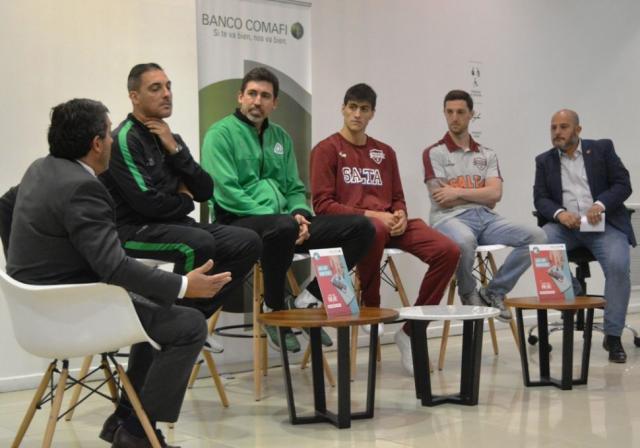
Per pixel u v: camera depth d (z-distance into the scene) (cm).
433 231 411
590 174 470
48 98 386
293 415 303
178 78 421
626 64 658
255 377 351
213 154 376
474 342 327
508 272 446
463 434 282
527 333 552
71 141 237
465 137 468
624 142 658
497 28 579
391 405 333
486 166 469
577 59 627
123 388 255
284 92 471
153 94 329
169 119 419
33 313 224
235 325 425
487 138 575
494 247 437
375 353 310
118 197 329
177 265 320
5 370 377
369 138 436
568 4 620
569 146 477
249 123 387
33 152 382
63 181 229
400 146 528
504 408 324
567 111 474
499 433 283
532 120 600
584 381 373
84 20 395
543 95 606
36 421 315
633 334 502
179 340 237
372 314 300
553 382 369
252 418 315
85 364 315
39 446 277
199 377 409
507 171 586
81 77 394
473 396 329
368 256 394
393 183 437
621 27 655
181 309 242
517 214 592
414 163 535
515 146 590
